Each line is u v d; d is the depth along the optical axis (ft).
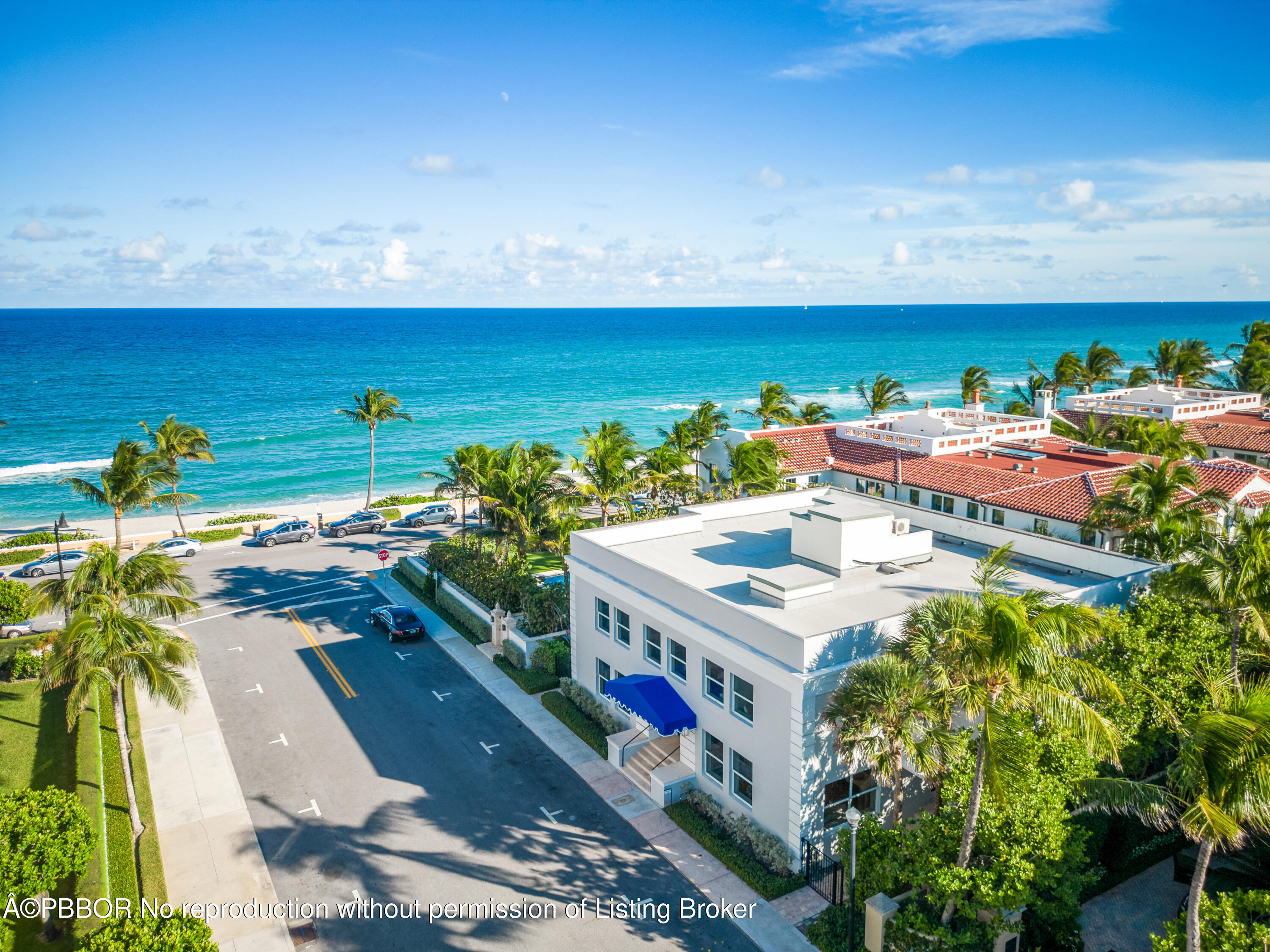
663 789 85.61
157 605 84.79
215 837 80.79
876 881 64.54
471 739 100.07
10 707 107.34
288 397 481.87
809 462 171.42
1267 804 47.70
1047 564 97.09
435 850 78.95
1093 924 68.85
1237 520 83.46
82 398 461.78
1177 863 73.10
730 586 89.51
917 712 62.59
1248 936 50.47
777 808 75.46
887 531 93.15
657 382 599.57
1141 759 74.28
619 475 156.25
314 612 145.48
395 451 347.15
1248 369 283.79
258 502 262.88
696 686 85.40
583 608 106.63
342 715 106.32
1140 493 103.60
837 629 72.08
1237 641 76.95
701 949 66.54
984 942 60.39
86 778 87.25
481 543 157.38
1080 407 220.64
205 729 102.53
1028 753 59.98
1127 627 75.41
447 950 66.39
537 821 83.56
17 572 166.40
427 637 133.18
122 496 166.40
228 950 66.18
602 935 68.03
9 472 291.17
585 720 102.83
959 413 196.65
